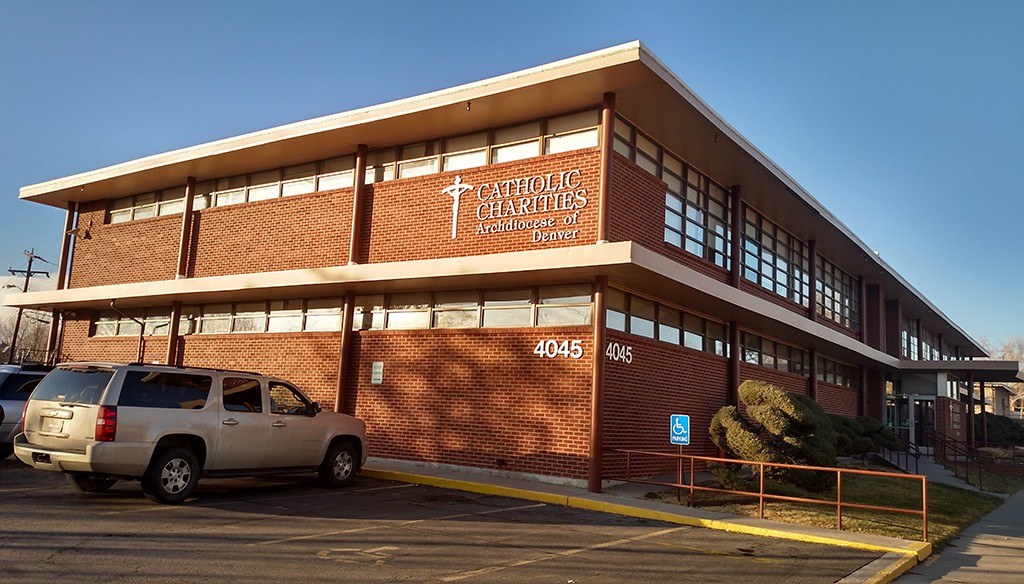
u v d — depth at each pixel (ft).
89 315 81.20
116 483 41.32
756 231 74.54
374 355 58.44
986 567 33.06
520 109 51.83
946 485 71.15
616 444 50.01
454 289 56.13
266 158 64.64
